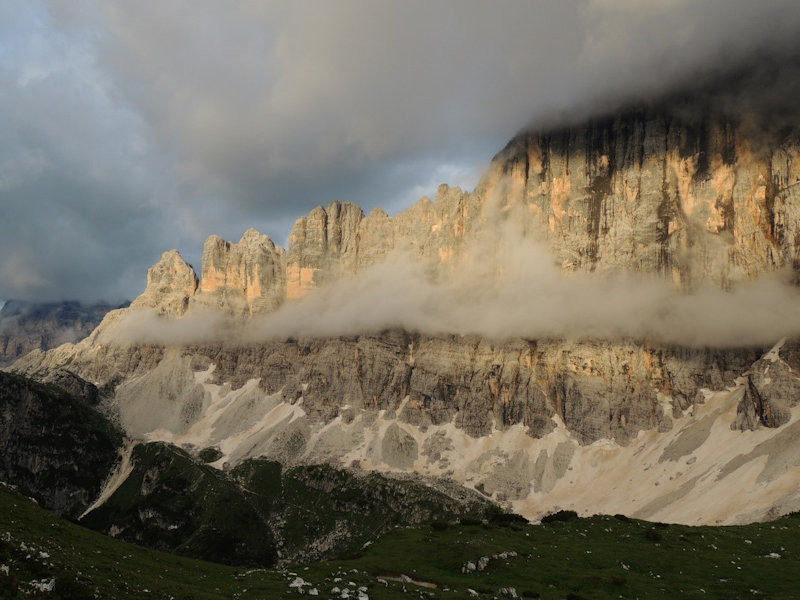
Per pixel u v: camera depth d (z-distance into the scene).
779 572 105.00
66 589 63.09
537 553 117.31
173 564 103.69
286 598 84.38
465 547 117.31
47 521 101.31
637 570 109.25
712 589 99.06
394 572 109.56
